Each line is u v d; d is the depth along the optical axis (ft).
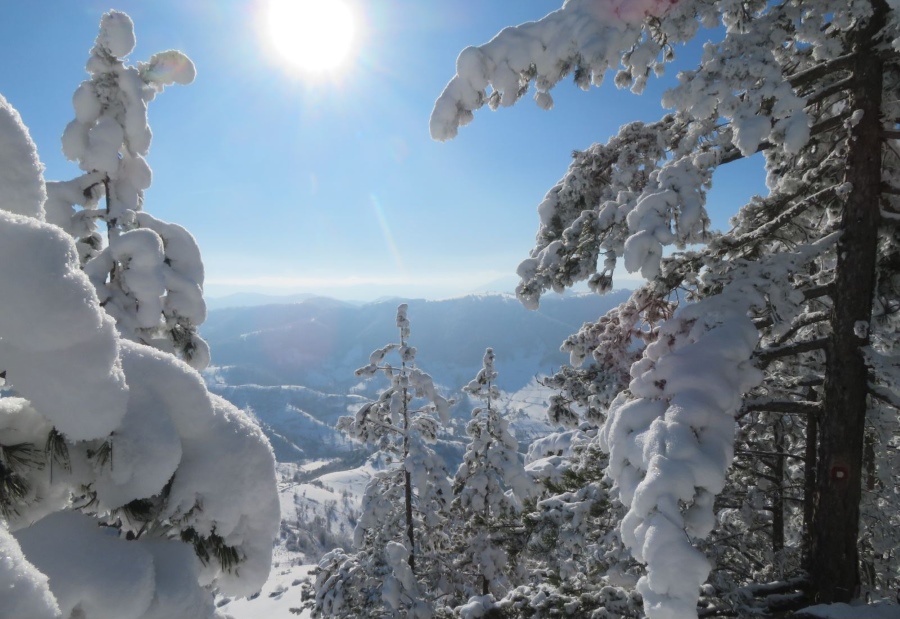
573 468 26.53
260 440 8.68
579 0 14.33
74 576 6.55
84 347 6.44
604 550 18.92
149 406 7.54
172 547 7.73
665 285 16.07
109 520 7.75
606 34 13.64
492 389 53.52
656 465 10.46
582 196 18.86
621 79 15.39
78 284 6.40
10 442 7.05
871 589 16.34
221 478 8.04
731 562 22.33
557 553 20.42
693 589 9.07
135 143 21.42
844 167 16.94
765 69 12.32
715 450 10.84
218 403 8.66
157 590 7.12
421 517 51.26
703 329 13.35
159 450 7.32
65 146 20.77
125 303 18.29
